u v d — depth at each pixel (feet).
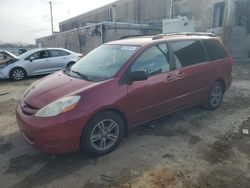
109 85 11.90
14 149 13.10
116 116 12.30
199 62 16.38
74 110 10.80
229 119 16.79
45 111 10.84
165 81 14.03
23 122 11.23
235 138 13.97
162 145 13.20
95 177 10.58
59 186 10.05
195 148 12.85
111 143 12.50
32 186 10.09
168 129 15.21
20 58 35.45
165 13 82.74
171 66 14.52
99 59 14.56
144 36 16.75
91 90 11.41
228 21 56.03
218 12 58.49
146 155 12.21
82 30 72.74
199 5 64.90
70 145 11.02
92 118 11.38
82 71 14.06
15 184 10.23
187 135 14.38
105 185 10.07
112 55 14.21
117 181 10.28
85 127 11.23
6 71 33.83
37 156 12.33
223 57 18.44
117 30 64.28
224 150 12.63
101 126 11.92
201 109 18.71
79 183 10.22
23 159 12.10
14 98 23.82
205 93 17.20
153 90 13.48
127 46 14.26
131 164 11.48
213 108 18.48
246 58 55.01
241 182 10.11
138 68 13.03
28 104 11.82
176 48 15.10
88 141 11.45
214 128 15.34
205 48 17.08
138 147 13.01
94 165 11.45
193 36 16.83
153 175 10.63
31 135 10.90
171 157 12.01
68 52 39.45
